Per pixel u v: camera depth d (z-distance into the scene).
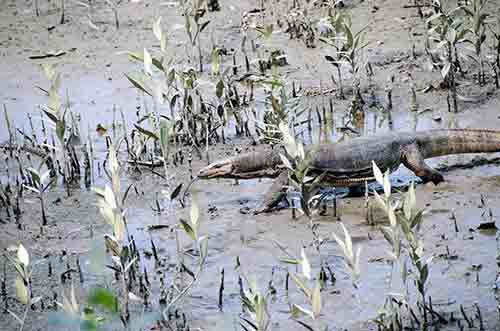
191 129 15.88
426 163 14.69
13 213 13.48
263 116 16.06
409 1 20.92
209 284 11.30
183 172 14.73
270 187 13.30
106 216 9.98
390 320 9.91
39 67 19.48
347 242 9.77
